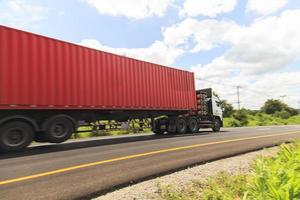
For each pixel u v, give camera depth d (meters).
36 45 12.00
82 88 13.70
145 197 5.61
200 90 24.83
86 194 5.59
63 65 12.95
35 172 7.30
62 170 7.50
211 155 9.95
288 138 16.03
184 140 15.00
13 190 5.78
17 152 11.06
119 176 6.89
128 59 16.56
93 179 6.61
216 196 5.75
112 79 15.37
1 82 10.80
